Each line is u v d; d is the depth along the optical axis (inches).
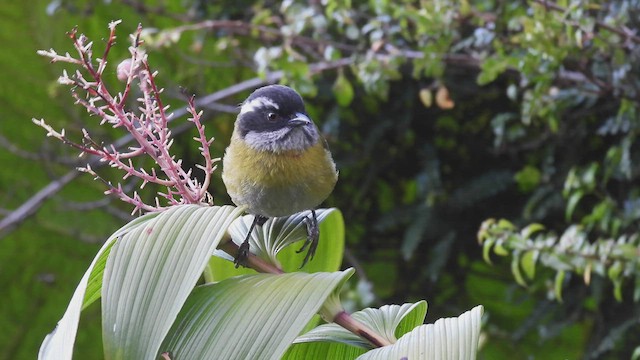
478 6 371.2
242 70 501.7
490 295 476.4
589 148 419.2
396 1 407.8
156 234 173.9
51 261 542.9
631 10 344.5
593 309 434.9
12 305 547.2
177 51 478.3
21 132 529.0
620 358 426.3
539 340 438.9
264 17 414.0
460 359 163.2
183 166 500.1
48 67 514.9
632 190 381.4
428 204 434.3
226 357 163.3
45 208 529.3
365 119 461.4
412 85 447.8
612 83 353.4
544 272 440.1
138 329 162.9
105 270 170.2
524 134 417.1
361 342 191.8
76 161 503.8
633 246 331.0
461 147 462.0
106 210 510.6
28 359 549.6
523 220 437.4
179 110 450.6
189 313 172.1
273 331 164.4
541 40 321.1
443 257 441.7
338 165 460.8
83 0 507.8
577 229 328.8
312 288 170.2
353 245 487.8
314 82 455.2
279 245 208.4
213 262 233.8
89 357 531.5
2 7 509.7
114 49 500.1
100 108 186.9
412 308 198.7
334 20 414.3
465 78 440.1
